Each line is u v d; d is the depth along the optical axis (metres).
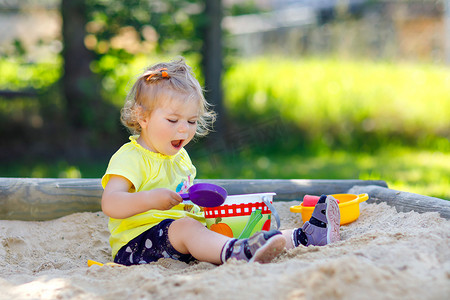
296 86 7.87
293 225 3.02
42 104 6.97
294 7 9.90
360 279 1.60
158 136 2.42
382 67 8.45
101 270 2.07
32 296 1.79
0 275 2.25
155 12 6.75
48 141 6.86
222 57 6.93
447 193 4.50
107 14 6.61
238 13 7.96
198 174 5.88
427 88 7.75
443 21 9.03
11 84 7.22
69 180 3.17
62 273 2.16
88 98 6.73
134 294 1.72
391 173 5.66
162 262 2.29
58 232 2.95
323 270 1.65
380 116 7.53
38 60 7.39
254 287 1.64
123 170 2.36
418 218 2.60
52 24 9.52
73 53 6.69
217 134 6.88
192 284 1.70
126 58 6.79
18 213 3.02
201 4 6.87
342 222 2.77
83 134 6.81
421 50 9.09
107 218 3.08
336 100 7.68
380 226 2.63
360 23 9.28
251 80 7.95
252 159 6.97
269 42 9.66
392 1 9.18
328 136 7.56
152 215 2.43
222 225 2.38
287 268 1.85
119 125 6.87
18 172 5.93
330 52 9.41
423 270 1.76
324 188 3.42
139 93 2.47
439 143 7.32
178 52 6.91
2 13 9.41
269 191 3.39
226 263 1.99
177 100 2.39
